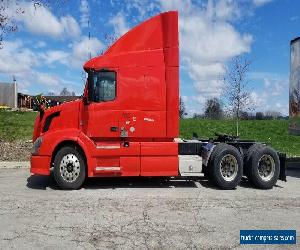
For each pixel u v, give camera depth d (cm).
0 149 1712
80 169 982
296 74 1346
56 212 759
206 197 911
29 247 573
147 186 1043
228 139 1095
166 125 997
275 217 739
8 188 995
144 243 592
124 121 988
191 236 626
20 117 3616
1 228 659
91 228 662
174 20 995
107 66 986
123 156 988
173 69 995
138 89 991
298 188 1047
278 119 3897
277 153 1039
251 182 1054
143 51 995
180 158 1021
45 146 969
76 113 995
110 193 944
